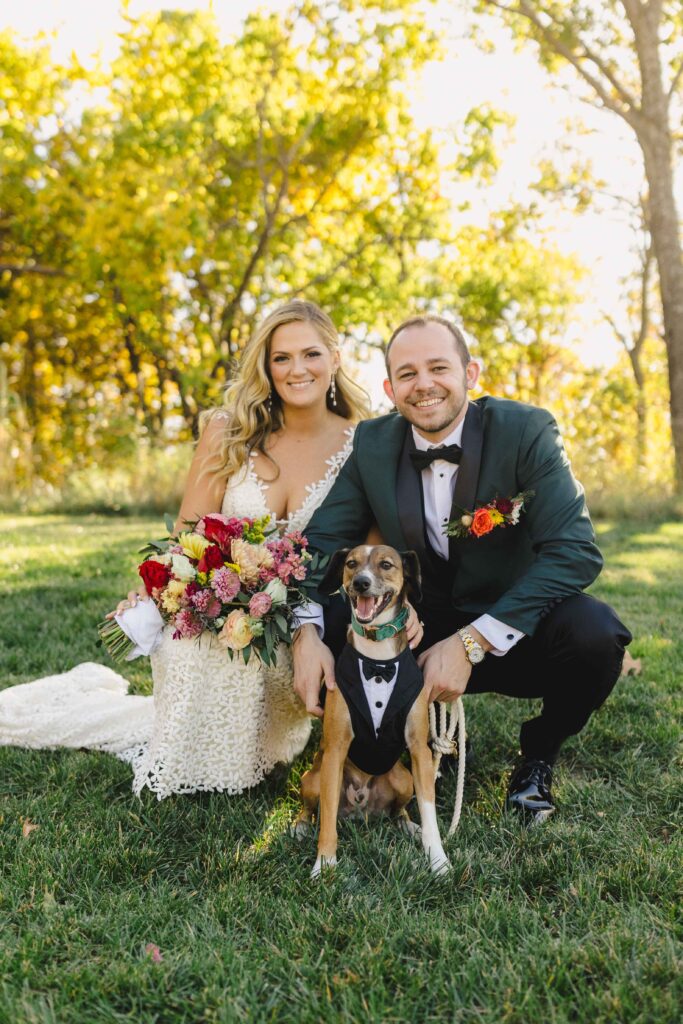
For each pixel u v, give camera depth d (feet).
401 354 9.77
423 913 7.68
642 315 87.10
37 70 60.13
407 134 65.10
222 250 63.41
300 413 11.52
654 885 7.98
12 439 47.19
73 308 69.92
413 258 67.41
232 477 11.46
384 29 58.44
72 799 10.18
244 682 10.25
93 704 11.97
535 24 49.03
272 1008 6.46
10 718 11.94
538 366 98.43
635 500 43.75
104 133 58.59
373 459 10.59
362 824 9.92
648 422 81.87
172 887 8.27
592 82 49.83
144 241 55.88
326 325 11.62
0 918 7.60
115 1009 6.50
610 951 6.82
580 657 9.70
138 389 71.82
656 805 9.96
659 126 47.83
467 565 10.27
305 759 11.78
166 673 10.12
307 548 10.70
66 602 20.04
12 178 59.21
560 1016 6.16
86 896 8.02
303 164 65.26
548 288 80.02
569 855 8.66
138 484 47.16
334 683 9.23
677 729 11.91
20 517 42.09
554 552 9.67
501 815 9.70
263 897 8.02
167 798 10.21
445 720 9.79
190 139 58.03
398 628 9.24
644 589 22.35
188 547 10.16
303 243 66.74
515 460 9.89
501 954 6.93
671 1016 6.19
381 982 6.63
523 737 10.65
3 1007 6.36
